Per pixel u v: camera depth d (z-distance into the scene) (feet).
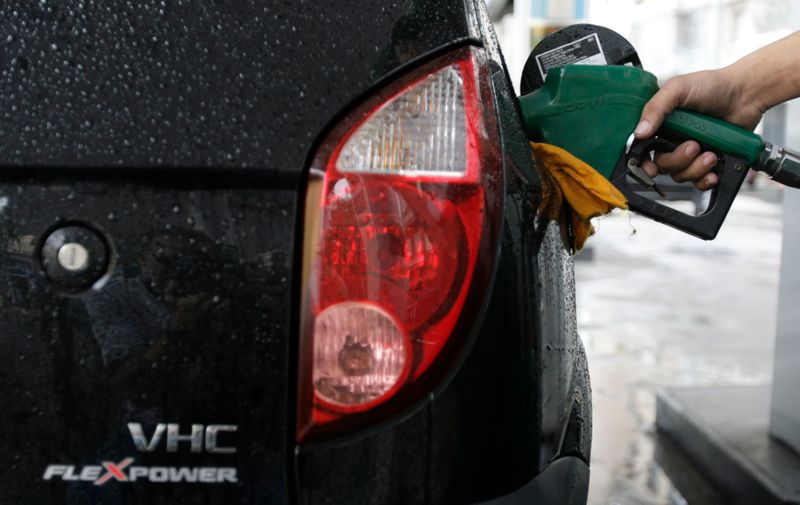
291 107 2.97
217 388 2.94
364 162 2.99
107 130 2.93
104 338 2.92
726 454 9.88
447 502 3.11
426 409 3.06
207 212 2.92
